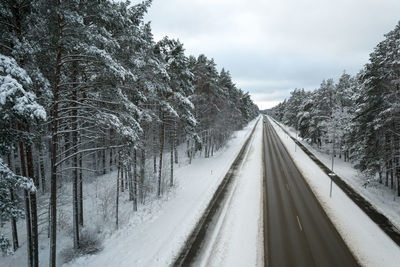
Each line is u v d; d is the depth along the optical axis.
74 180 10.77
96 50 7.17
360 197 17.73
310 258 10.13
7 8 6.49
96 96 10.31
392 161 18.83
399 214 14.70
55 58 8.11
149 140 18.12
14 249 11.07
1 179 6.02
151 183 19.73
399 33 16.50
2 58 5.47
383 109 18.00
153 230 12.48
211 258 10.05
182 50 17.83
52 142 7.97
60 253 10.51
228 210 15.23
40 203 12.59
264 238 11.75
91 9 7.73
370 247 11.05
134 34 11.27
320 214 14.68
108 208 15.23
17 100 5.27
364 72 19.08
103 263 9.58
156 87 14.98
